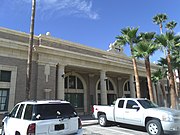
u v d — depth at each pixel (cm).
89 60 2050
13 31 1614
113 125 1283
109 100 2731
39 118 598
